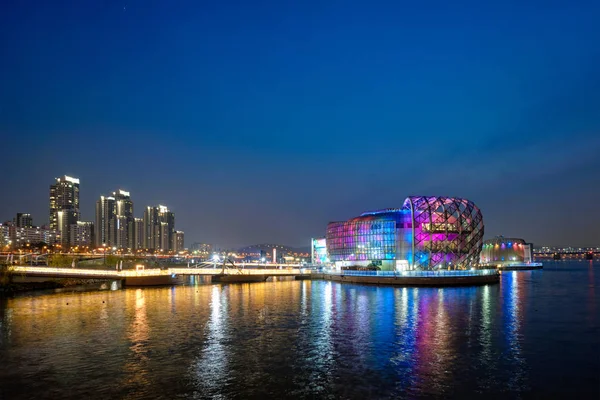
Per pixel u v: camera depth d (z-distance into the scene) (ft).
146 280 474.08
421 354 154.20
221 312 254.27
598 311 246.68
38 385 126.11
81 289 435.53
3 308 277.03
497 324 206.59
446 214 523.70
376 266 556.51
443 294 347.97
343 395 117.50
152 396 117.80
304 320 222.69
